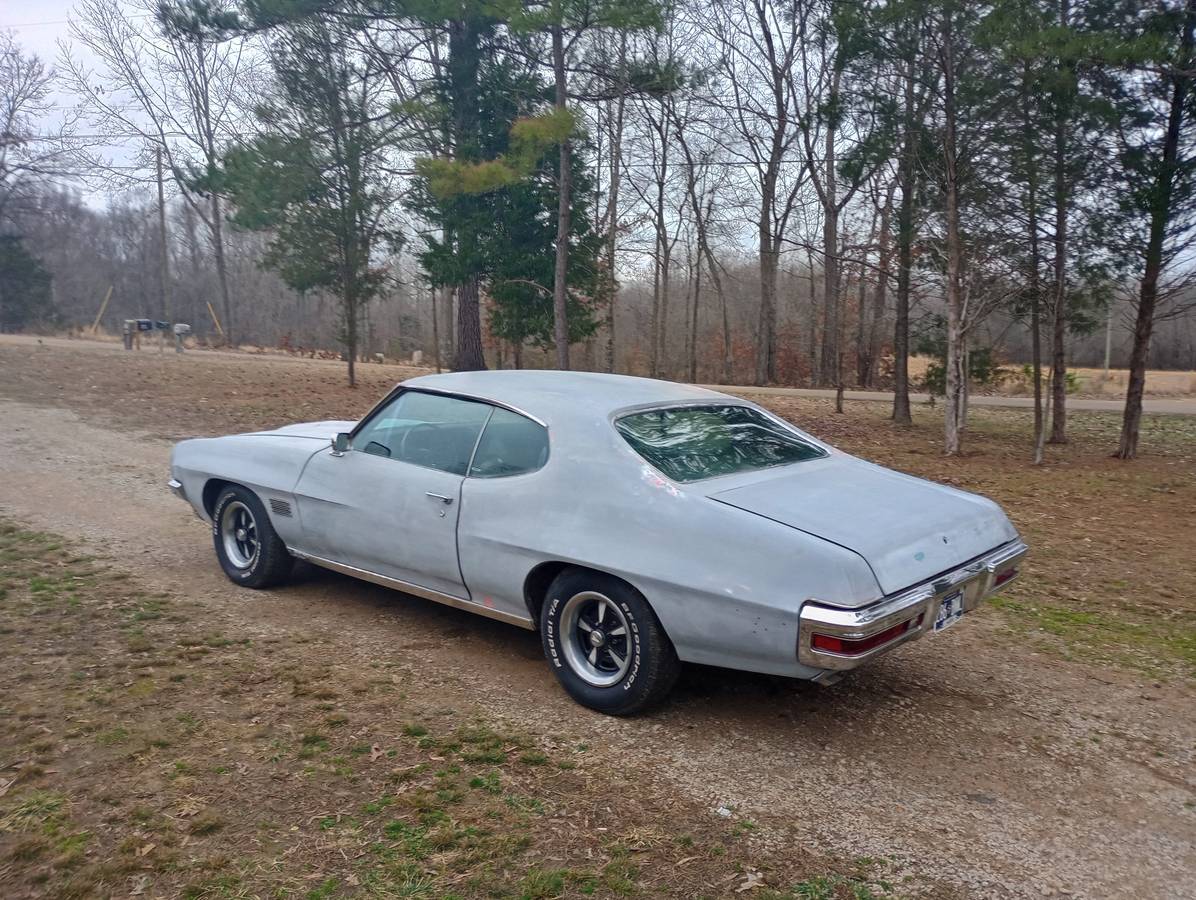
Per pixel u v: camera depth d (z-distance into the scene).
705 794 3.50
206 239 58.53
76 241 61.44
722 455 4.42
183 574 6.12
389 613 5.49
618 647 4.19
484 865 2.93
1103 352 49.75
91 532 7.14
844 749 3.97
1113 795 3.69
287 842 3.00
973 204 15.04
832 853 3.14
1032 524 9.54
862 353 39.03
